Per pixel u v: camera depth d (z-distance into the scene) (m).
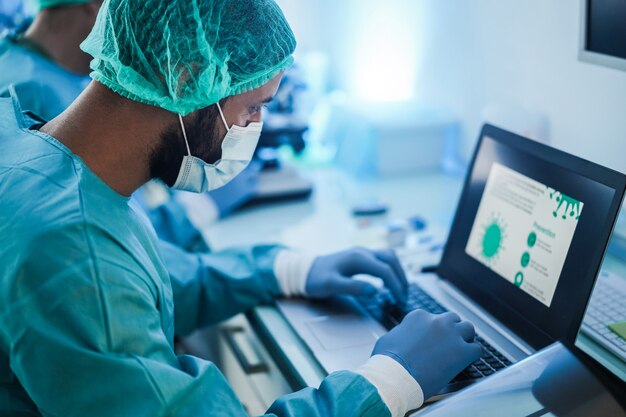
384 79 2.34
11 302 0.83
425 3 2.03
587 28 1.28
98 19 0.99
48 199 0.88
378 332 1.21
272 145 1.93
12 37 1.59
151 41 0.91
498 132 1.32
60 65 1.59
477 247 1.32
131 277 0.89
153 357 0.89
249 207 1.89
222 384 0.94
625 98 1.33
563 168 1.15
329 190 2.00
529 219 1.21
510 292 1.22
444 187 1.96
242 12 0.95
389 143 2.01
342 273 1.32
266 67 0.99
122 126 0.94
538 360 1.05
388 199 1.89
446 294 1.34
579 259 1.09
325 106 2.42
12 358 0.84
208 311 1.37
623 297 1.22
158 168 1.00
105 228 0.89
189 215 1.79
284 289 1.35
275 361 1.23
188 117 0.96
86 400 0.83
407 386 0.97
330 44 2.64
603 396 1.00
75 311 0.83
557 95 1.51
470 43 1.84
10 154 0.95
